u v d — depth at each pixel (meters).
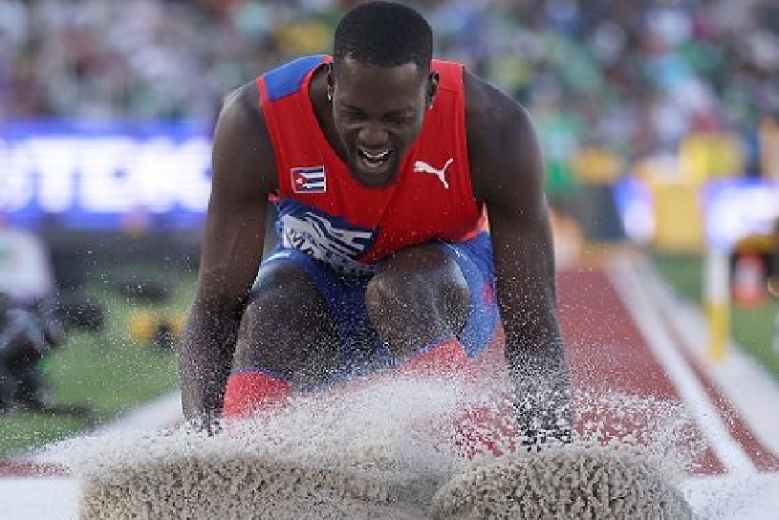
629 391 21.59
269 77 13.65
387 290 13.90
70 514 15.64
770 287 46.78
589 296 41.22
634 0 73.31
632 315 38.03
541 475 11.70
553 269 14.20
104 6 61.44
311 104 13.39
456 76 13.49
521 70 67.75
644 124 67.62
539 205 13.82
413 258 14.33
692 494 15.16
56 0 60.09
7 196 47.38
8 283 42.03
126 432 12.38
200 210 48.44
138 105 57.38
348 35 12.30
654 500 11.80
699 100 70.25
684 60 73.00
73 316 27.73
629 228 57.78
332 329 15.22
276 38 65.62
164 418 23.36
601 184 57.41
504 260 13.98
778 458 17.92
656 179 58.22
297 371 14.31
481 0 70.00
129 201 48.06
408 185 13.69
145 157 48.25
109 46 58.91
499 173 13.55
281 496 11.86
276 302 14.51
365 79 12.16
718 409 21.28
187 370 14.15
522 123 13.56
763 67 74.50
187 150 48.56
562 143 60.19
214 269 14.09
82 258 47.38
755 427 21.75
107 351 26.64
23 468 18.38
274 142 13.53
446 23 68.12
